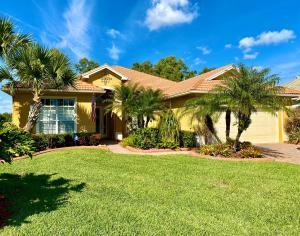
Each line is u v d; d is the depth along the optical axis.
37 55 14.75
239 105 13.02
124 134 23.11
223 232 5.31
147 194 7.62
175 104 20.86
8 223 5.62
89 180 9.14
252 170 10.84
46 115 18.62
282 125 20.84
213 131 18.11
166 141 16.77
